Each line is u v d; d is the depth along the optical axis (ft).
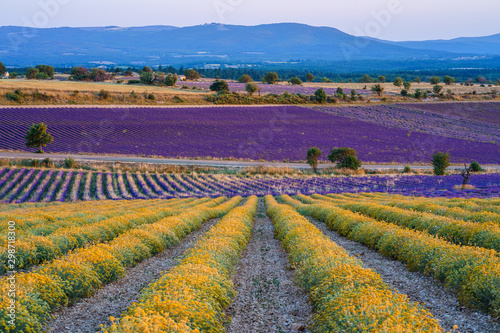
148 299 21.59
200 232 63.05
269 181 159.02
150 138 209.56
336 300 20.97
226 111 278.67
